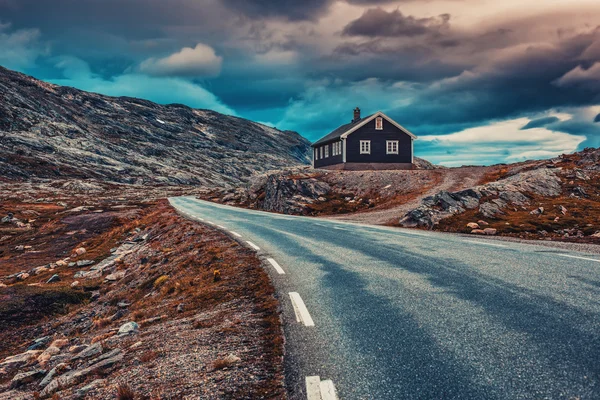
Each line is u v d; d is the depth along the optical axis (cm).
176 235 2191
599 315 511
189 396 373
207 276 1059
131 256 2166
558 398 317
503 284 697
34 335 1267
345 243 1349
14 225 4759
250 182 5503
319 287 755
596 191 2416
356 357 422
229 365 439
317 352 446
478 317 527
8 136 13688
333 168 4894
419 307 586
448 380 357
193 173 16900
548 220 1798
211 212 3594
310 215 3073
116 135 19838
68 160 13575
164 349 546
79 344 892
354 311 588
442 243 1272
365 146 4591
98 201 7119
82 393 449
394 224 2112
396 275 816
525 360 389
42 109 18338
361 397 337
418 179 3541
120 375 482
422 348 434
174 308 861
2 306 1447
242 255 1250
